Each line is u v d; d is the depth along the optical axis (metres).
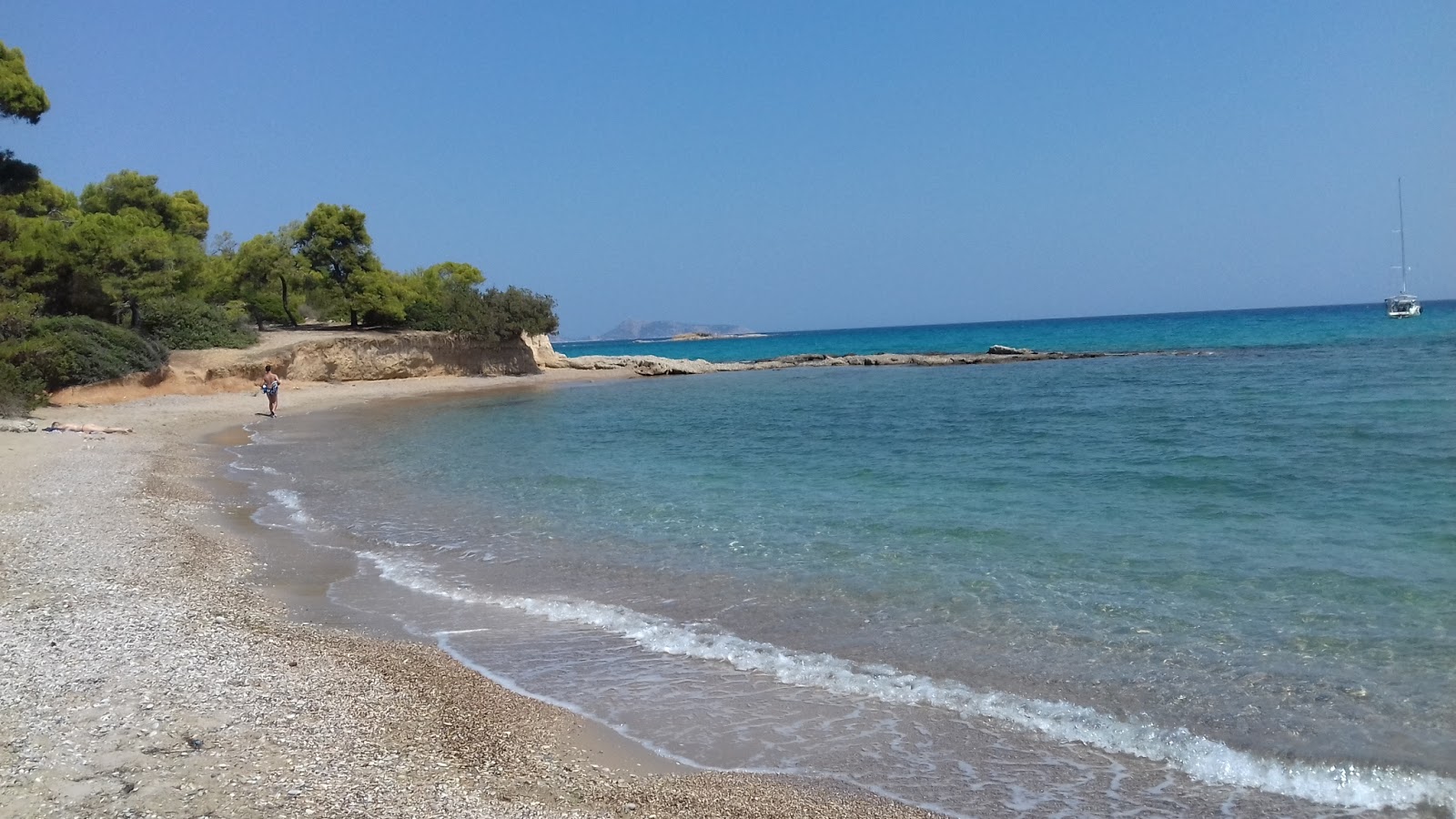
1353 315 150.00
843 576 11.95
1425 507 14.50
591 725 7.62
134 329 42.66
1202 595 10.56
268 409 39.22
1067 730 7.39
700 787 6.46
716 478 20.58
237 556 13.52
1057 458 21.48
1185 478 18.02
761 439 28.11
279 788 6.01
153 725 6.88
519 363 69.00
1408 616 9.54
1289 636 9.13
